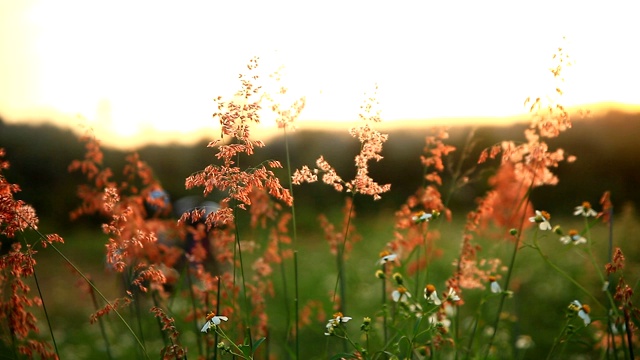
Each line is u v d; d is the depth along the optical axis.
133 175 4.30
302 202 14.55
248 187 2.85
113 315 5.88
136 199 4.19
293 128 3.16
